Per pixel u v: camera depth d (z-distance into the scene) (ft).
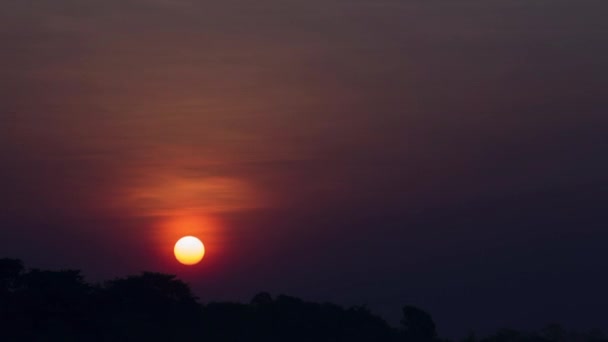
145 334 177.47
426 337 209.87
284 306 199.93
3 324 162.81
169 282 192.13
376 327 202.39
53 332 164.04
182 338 180.75
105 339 171.63
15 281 174.91
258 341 187.21
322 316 198.70
